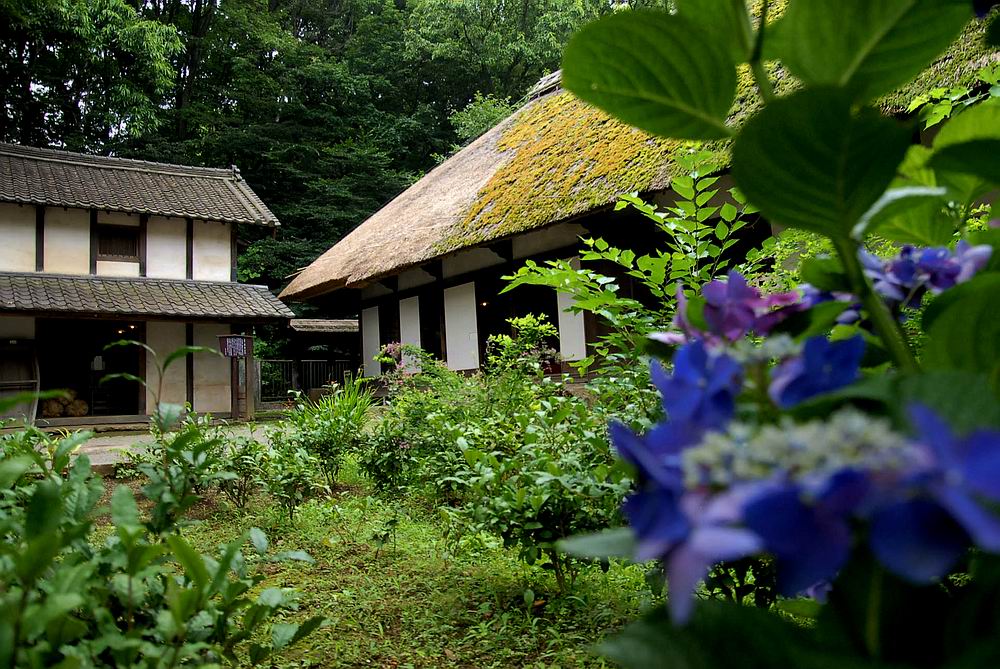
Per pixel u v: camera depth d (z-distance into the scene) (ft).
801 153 1.58
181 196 43.91
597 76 2.01
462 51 81.76
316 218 71.05
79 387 44.50
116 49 64.13
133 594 3.70
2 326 37.09
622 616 8.39
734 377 1.52
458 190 36.86
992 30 2.42
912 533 0.89
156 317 37.93
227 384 42.22
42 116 68.03
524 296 32.71
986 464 0.86
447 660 7.82
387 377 23.86
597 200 22.17
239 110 77.66
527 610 8.80
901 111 13.47
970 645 1.19
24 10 55.42
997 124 2.30
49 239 39.19
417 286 40.47
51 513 3.07
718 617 1.46
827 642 1.46
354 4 93.25
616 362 7.93
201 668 3.30
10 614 2.71
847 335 2.27
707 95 2.00
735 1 1.99
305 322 61.21
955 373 1.30
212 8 77.51
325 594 10.03
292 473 13.82
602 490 7.45
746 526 0.99
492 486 8.75
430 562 11.35
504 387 15.37
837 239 1.84
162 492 4.34
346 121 81.82
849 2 1.79
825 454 0.91
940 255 2.10
